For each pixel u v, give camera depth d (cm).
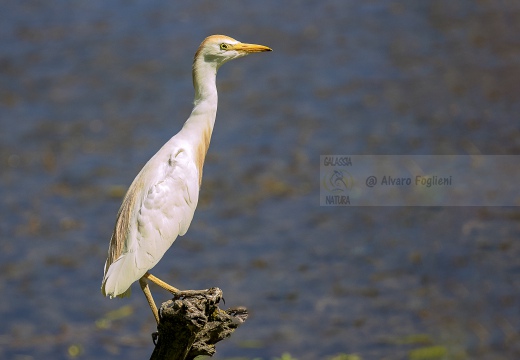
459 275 1527
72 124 2114
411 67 2358
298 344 1364
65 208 1770
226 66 2431
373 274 1543
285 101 2194
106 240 1662
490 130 1988
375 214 1720
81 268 1586
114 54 2505
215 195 1798
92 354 1364
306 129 2039
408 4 2817
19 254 1630
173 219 807
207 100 857
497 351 1331
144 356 1361
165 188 806
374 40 2550
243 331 1402
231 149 1970
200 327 673
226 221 1717
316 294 1492
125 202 813
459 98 2158
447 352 1328
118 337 1409
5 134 2066
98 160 1945
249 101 2205
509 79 2245
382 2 2850
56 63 2459
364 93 2216
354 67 2373
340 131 2022
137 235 788
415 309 1444
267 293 1493
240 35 2602
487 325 1394
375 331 1393
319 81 2298
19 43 2595
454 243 1611
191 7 2842
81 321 1452
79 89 2305
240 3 2873
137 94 2262
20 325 1440
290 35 2602
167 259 1600
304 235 1666
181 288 1508
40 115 2166
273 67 2400
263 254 1608
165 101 2223
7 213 1753
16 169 1917
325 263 1578
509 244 1597
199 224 1711
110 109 2186
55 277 1564
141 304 1497
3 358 1343
